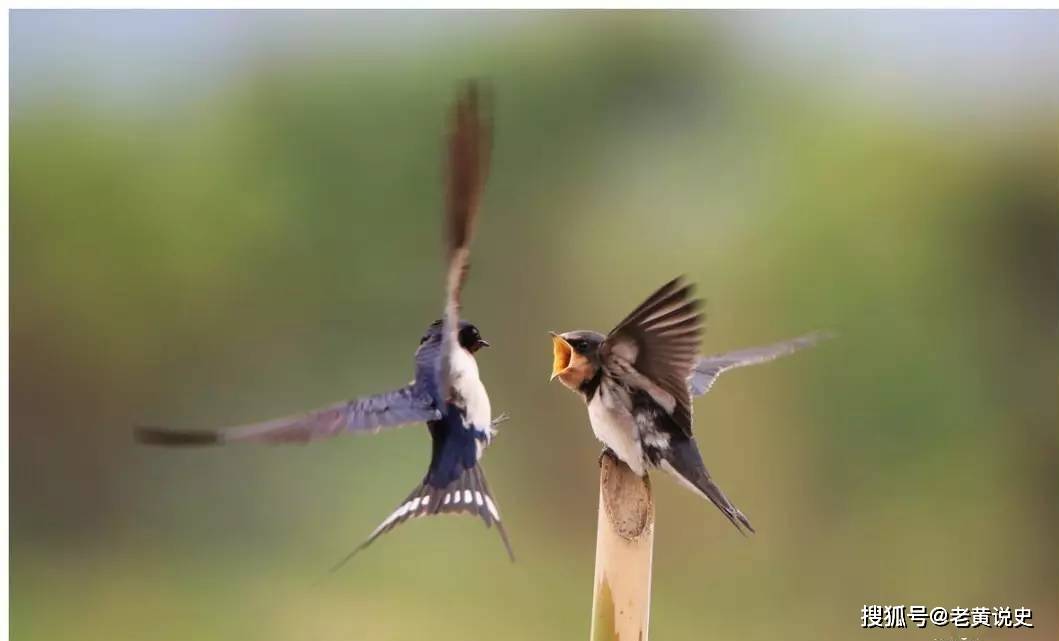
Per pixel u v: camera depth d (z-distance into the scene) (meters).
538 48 20.67
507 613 17.66
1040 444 18.78
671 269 19.72
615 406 7.40
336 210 20.17
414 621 17.83
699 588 17.55
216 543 19.31
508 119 20.47
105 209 20.16
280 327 20.09
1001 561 18.16
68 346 20.09
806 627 17.58
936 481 18.52
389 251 20.08
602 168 20.47
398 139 20.19
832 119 19.88
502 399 19.56
